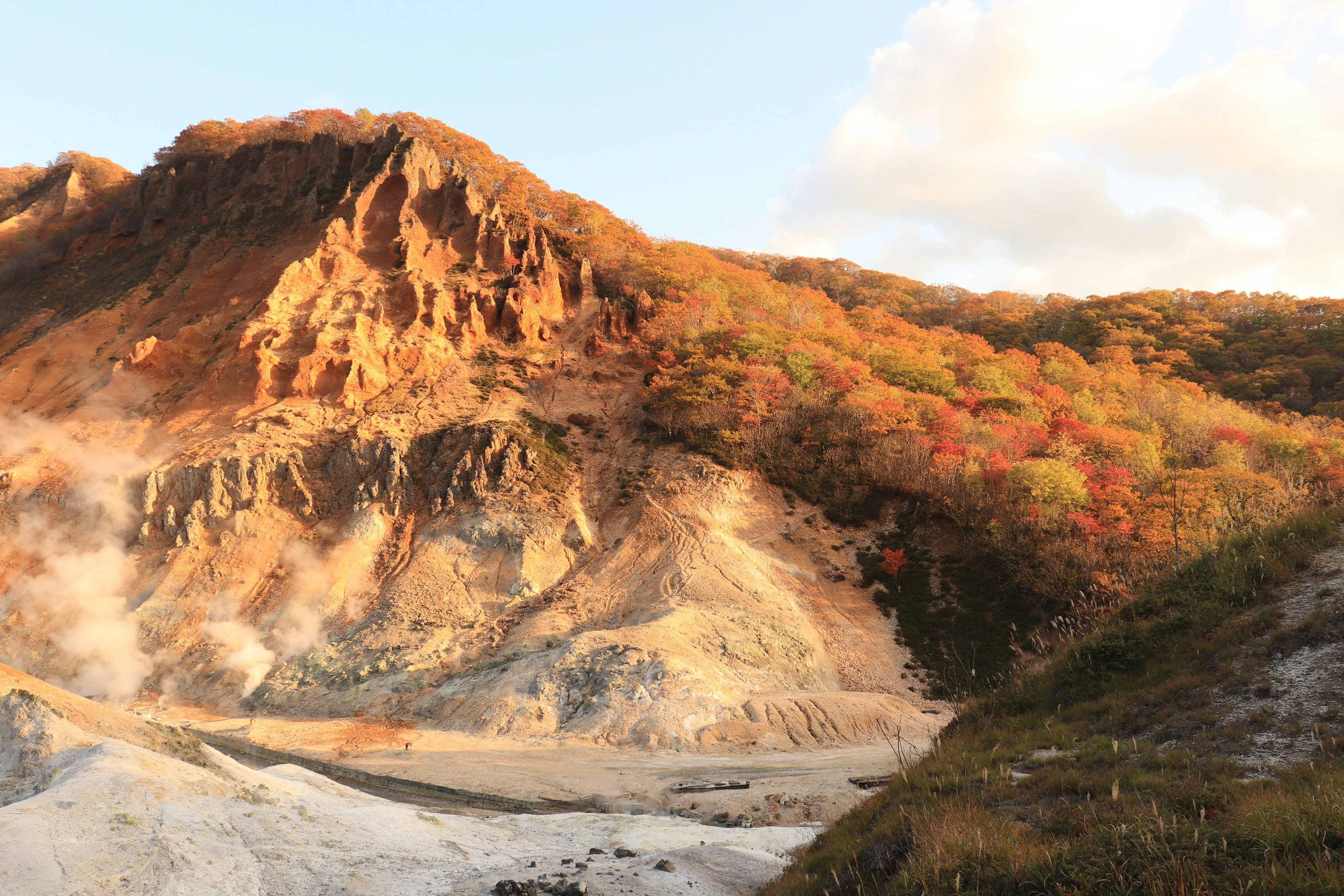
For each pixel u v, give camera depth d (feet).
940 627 175.52
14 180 440.86
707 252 417.08
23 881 41.29
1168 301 473.26
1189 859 33.40
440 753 121.80
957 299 541.34
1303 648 51.11
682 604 169.17
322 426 228.43
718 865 55.77
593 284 318.24
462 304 283.59
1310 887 29.68
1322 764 40.19
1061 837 39.27
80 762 53.36
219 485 203.41
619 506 212.64
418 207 321.32
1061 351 363.15
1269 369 364.38
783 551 196.13
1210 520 158.92
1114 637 62.69
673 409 241.76
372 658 165.07
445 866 53.06
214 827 50.31
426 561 190.49
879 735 127.95
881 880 42.24
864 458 219.41
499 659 158.92
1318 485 183.21
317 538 200.85
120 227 343.67
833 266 558.97
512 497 206.80
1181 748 47.29
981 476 195.72
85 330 277.85
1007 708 63.98
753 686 146.30
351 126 372.17
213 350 258.57
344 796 69.41
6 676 61.21
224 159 357.41
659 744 122.62
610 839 67.77
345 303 268.41
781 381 233.96
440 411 239.09
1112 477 193.77
